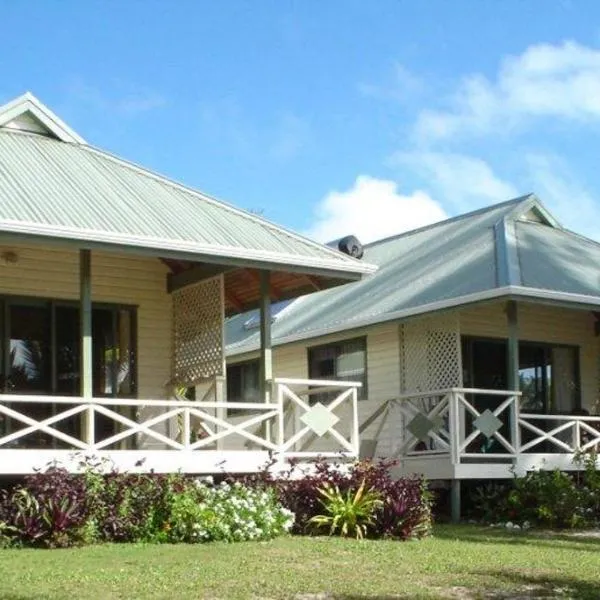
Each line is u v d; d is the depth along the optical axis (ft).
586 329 68.18
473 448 61.62
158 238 45.01
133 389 54.24
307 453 48.44
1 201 44.04
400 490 45.27
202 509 41.27
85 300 44.62
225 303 58.80
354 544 40.86
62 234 42.75
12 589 29.01
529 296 55.62
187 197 53.52
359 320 64.03
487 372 63.77
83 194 48.44
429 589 30.60
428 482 56.03
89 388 44.14
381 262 75.92
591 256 66.74
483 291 56.08
